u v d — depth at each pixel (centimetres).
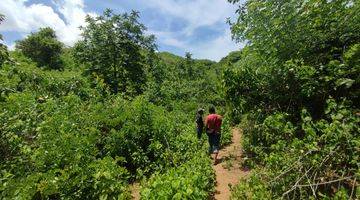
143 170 991
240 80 811
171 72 3991
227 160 957
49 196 699
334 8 659
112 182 735
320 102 693
